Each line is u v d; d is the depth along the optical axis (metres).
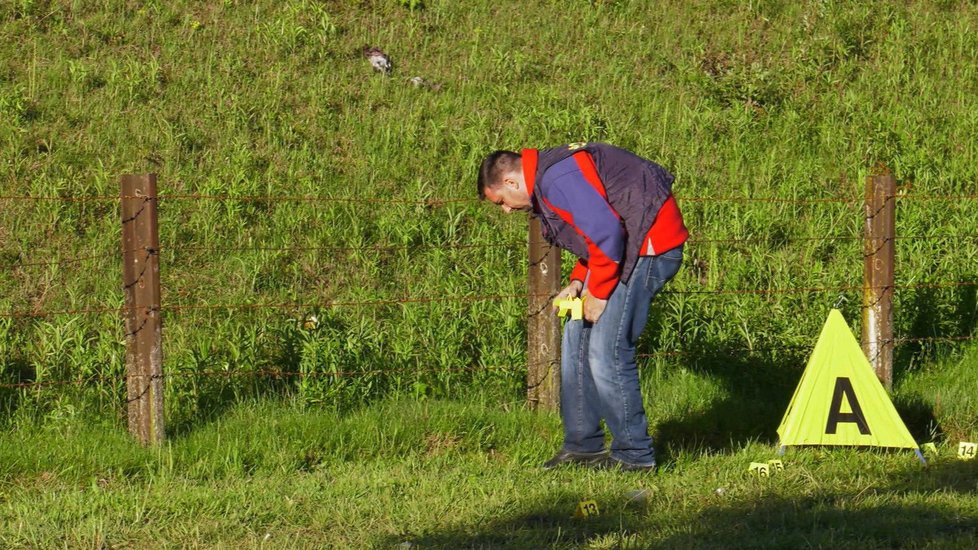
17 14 23.88
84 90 21.53
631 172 10.45
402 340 14.59
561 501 10.24
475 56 25.23
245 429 12.37
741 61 26.19
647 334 15.35
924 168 21.62
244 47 24.23
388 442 12.35
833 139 22.92
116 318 14.81
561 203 10.36
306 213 18.67
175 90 22.02
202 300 16.38
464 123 22.41
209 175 19.59
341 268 17.66
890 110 24.39
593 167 10.40
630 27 27.42
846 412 11.99
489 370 14.24
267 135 21.02
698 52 26.33
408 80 24.02
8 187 18.34
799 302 16.33
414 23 26.27
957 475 11.15
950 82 25.83
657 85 24.91
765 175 21.36
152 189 11.69
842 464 11.55
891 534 9.06
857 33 27.06
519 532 9.37
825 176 21.83
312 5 25.75
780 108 24.17
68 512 9.92
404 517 9.84
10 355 14.21
